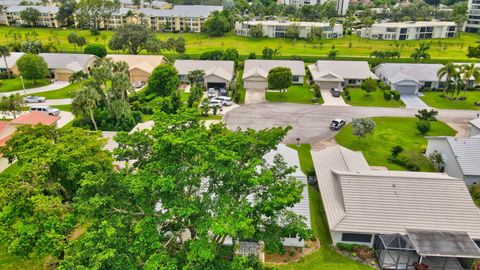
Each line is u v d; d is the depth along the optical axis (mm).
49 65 86250
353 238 33219
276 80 74188
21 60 78875
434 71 83500
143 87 83062
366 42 133375
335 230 32344
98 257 17547
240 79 89500
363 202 34062
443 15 178750
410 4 199500
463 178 42688
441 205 33719
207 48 124688
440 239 30953
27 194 25844
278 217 24422
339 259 31922
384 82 84688
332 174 39688
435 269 30531
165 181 18562
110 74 58562
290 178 24109
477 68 76625
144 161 22234
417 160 47438
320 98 75938
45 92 78000
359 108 70375
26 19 151250
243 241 31906
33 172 27391
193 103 68125
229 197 20047
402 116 66312
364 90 78750
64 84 84000
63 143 31938
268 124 61781
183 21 154000
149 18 154500
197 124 23562
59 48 119625
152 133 21719
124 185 20656
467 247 30266
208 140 22359
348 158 42250
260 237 21859
